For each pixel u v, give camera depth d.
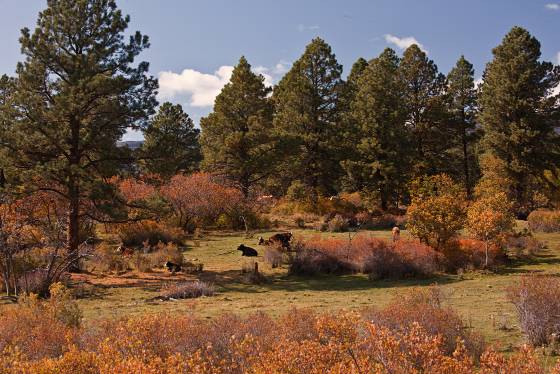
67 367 6.16
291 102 50.38
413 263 22.03
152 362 5.67
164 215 26.27
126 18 25.44
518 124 43.78
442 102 53.88
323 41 50.47
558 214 35.69
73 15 24.27
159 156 26.14
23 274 19.72
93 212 26.39
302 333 7.94
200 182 41.25
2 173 24.11
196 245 32.91
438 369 5.05
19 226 20.88
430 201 23.81
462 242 23.86
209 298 18.19
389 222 39.66
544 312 9.41
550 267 21.28
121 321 8.46
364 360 5.13
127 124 25.61
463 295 16.02
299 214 44.62
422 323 8.33
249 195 47.66
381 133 47.47
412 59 54.94
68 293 12.59
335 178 51.78
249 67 47.94
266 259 26.33
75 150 24.67
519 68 43.94
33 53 23.67
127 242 33.19
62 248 23.98
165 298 18.36
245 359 6.24
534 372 4.91
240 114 48.06
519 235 28.31
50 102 24.34
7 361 6.46
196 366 5.65
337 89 50.69
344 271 23.98
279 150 44.88
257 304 16.27
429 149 55.59
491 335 10.04
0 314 10.79
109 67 24.80
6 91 25.42
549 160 43.25
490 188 41.19
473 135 56.75
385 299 16.41
